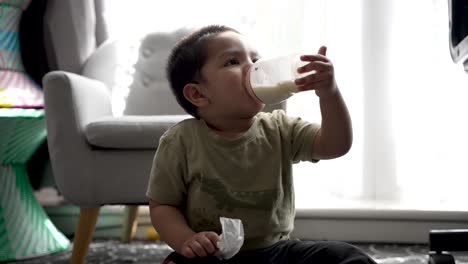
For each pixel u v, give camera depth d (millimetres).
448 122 1906
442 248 994
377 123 1975
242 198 861
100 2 1984
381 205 1842
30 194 1728
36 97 1679
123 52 1936
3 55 1688
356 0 1981
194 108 932
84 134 1395
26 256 1567
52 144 1401
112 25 2047
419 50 1951
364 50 1981
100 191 1386
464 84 1897
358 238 1776
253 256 856
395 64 1973
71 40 1841
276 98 837
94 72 1821
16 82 1683
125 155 1383
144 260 1526
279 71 833
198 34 944
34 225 1646
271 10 2021
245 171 869
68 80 1397
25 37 1842
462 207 1778
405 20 1967
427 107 1937
